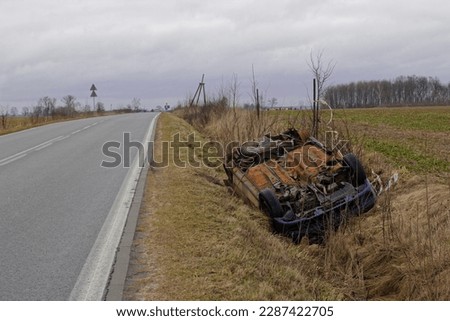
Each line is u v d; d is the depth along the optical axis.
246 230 6.85
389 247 6.77
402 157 14.89
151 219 7.10
